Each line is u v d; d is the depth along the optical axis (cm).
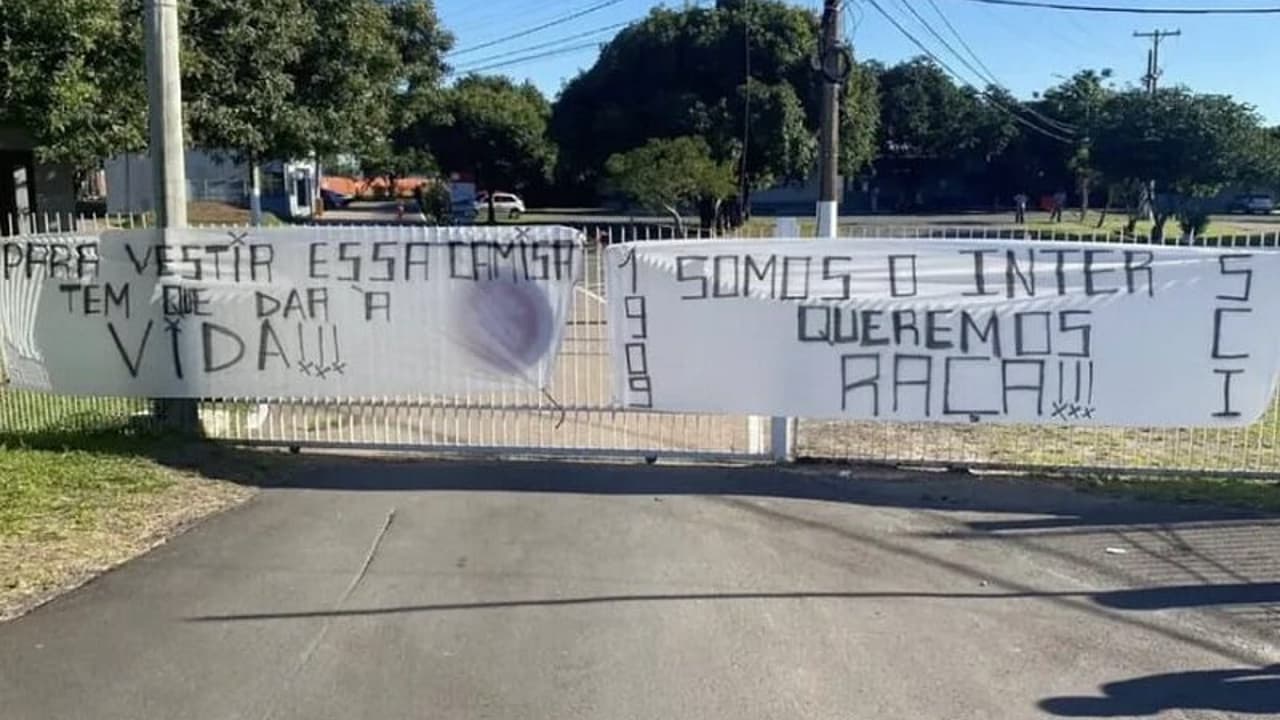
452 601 534
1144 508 709
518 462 827
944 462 810
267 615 514
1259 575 581
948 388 801
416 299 848
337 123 2372
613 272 816
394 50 2805
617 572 578
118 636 488
